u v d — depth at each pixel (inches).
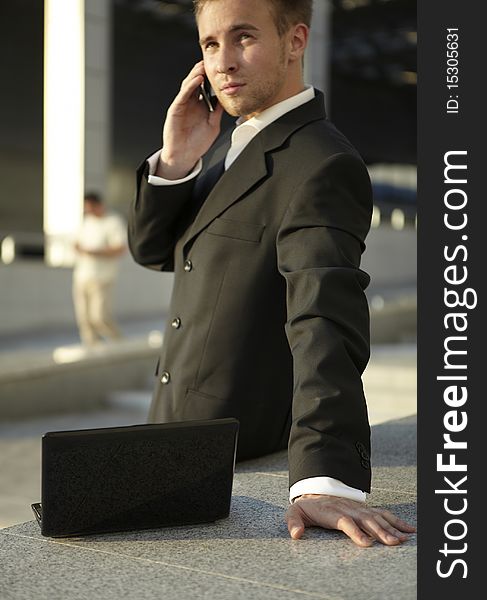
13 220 553.6
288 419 84.7
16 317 487.8
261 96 75.9
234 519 68.1
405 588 53.6
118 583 55.6
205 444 66.3
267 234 76.2
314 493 64.6
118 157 633.0
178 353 82.0
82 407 349.7
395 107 807.7
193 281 80.9
